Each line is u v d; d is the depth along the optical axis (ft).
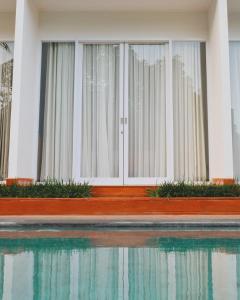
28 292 6.54
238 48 20.71
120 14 20.42
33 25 19.57
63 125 20.12
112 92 20.22
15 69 17.66
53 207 15.55
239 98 20.48
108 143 19.90
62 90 20.33
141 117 20.04
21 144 17.84
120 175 19.61
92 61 20.43
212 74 19.70
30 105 19.30
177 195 16.29
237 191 16.19
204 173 19.81
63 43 20.63
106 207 15.62
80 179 19.54
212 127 19.76
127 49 20.42
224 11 18.01
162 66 20.40
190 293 6.50
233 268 8.23
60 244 10.71
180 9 20.12
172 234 12.03
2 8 20.27
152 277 7.52
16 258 9.16
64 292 6.54
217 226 12.93
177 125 20.12
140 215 15.28
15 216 14.98
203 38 20.34
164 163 19.77
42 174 19.80
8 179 17.07
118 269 8.13
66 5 19.71
